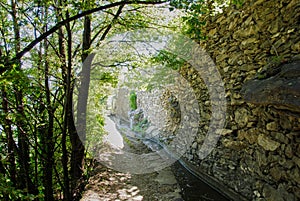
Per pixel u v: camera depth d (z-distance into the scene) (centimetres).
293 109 202
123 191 373
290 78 209
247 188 304
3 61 204
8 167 342
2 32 276
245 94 262
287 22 253
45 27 282
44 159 326
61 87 324
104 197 347
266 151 270
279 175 245
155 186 400
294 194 223
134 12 348
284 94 203
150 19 362
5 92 286
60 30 300
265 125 273
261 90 234
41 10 269
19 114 286
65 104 298
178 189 385
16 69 240
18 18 259
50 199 329
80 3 253
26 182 324
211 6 275
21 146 324
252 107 299
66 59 328
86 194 356
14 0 263
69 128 338
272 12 274
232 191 338
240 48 333
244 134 317
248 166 306
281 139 245
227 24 367
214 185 389
